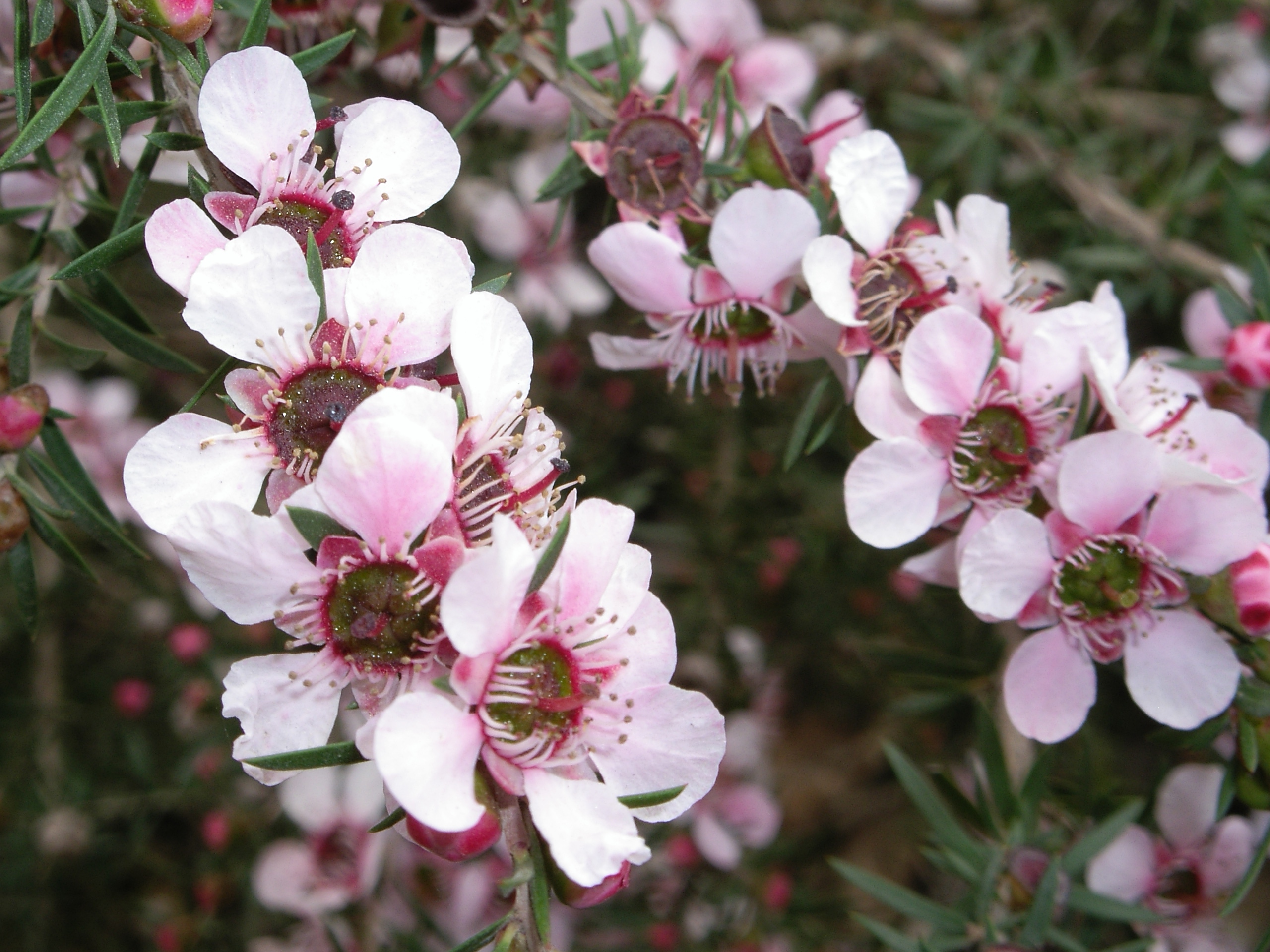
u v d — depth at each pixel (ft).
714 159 0.52
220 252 0.40
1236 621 0.46
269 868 0.64
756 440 0.74
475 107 0.50
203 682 0.70
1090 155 0.64
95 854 0.74
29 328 0.47
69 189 0.49
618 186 0.49
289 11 0.51
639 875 0.68
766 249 0.47
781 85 0.64
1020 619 0.47
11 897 0.73
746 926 0.68
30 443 0.45
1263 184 0.66
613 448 0.78
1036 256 0.72
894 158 0.48
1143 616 0.46
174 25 0.41
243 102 0.42
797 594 0.77
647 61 0.55
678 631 0.73
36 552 0.71
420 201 0.43
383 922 0.63
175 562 0.69
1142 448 0.45
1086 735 0.52
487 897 0.63
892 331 0.48
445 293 0.41
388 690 0.40
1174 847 0.53
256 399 0.41
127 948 0.78
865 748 0.90
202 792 0.71
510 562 0.38
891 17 0.76
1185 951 0.53
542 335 0.72
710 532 0.73
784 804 0.89
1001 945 0.50
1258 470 0.48
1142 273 0.63
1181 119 0.75
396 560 0.39
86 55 0.40
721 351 0.50
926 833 0.60
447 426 0.39
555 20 0.49
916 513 0.47
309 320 0.40
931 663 0.58
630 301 0.49
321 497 0.38
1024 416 0.47
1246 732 0.47
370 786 0.64
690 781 0.40
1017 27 0.76
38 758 0.71
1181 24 0.78
